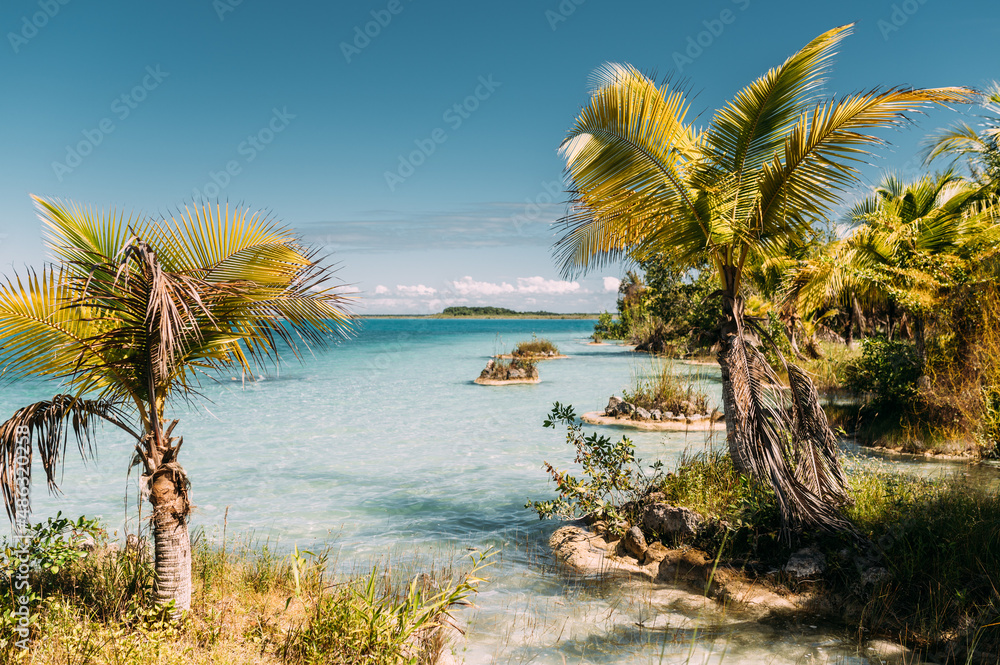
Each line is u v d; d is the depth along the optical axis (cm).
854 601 611
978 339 1154
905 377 1398
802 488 694
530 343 4694
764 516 721
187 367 549
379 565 748
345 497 1070
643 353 4653
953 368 1213
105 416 520
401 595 623
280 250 551
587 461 891
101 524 902
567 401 2311
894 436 1273
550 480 1180
